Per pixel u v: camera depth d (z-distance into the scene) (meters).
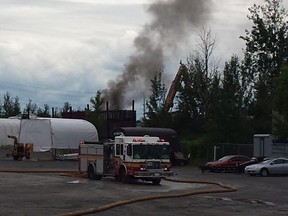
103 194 26.48
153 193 27.59
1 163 54.47
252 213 19.97
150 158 34.06
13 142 69.62
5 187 29.48
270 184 35.66
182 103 81.81
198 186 33.28
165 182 36.66
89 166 37.28
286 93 55.31
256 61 82.31
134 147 34.03
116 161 35.12
